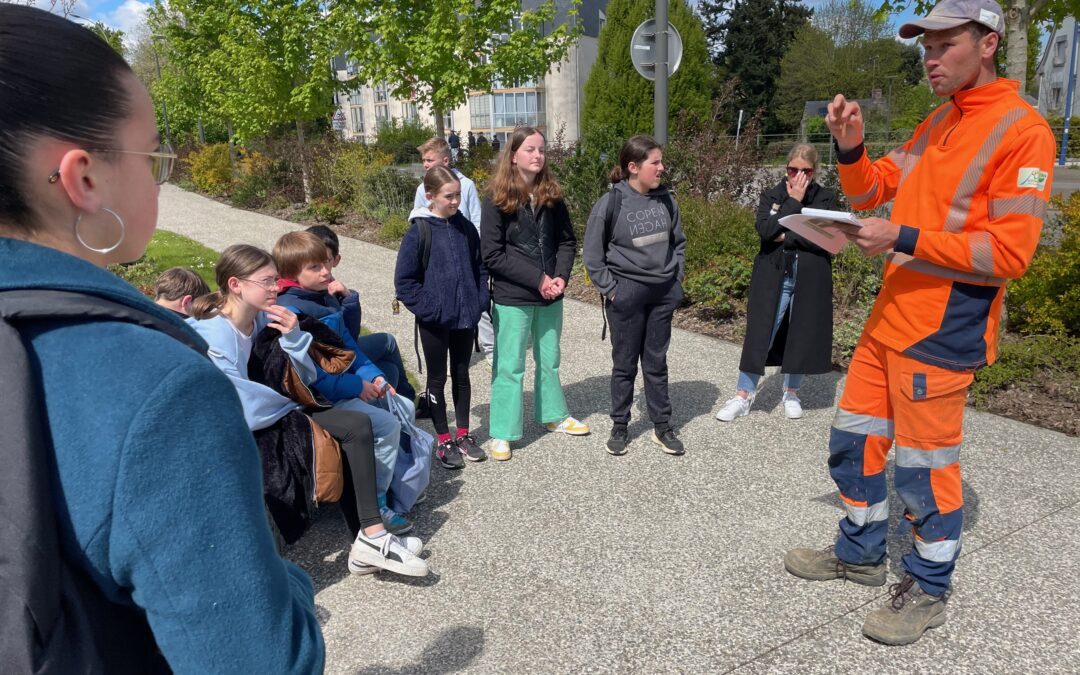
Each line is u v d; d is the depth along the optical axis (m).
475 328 4.08
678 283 4.09
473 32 12.43
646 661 2.53
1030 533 3.24
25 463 0.69
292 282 3.50
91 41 0.80
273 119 16.72
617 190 4.00
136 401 0.73
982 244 2.26
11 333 0.72
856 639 2.62
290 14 15.62
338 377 3.28
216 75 18.09
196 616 0.76
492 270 3.95
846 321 6.09
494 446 4.20
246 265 2.95
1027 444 4.13
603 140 8.99
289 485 2.90
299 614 0.88
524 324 4.05
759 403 4.93
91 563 0.74
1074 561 3.03
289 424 2.97
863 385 2.72
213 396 0.78
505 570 3.10
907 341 2.47
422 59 12.36
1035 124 2.22
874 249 2.37
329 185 14.88
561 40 13.54
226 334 2.95
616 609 2.82
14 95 0.74
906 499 2.58
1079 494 3.56
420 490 3.48
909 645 2.57
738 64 44.75
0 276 0.74
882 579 2.91
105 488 0.71
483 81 12.94
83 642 0.75
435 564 3.17
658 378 4.12
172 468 0.73
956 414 2.49
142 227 0.88
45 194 0.78
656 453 4.21
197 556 0.75
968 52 2.27
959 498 2.54
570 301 7.79
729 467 4.00
